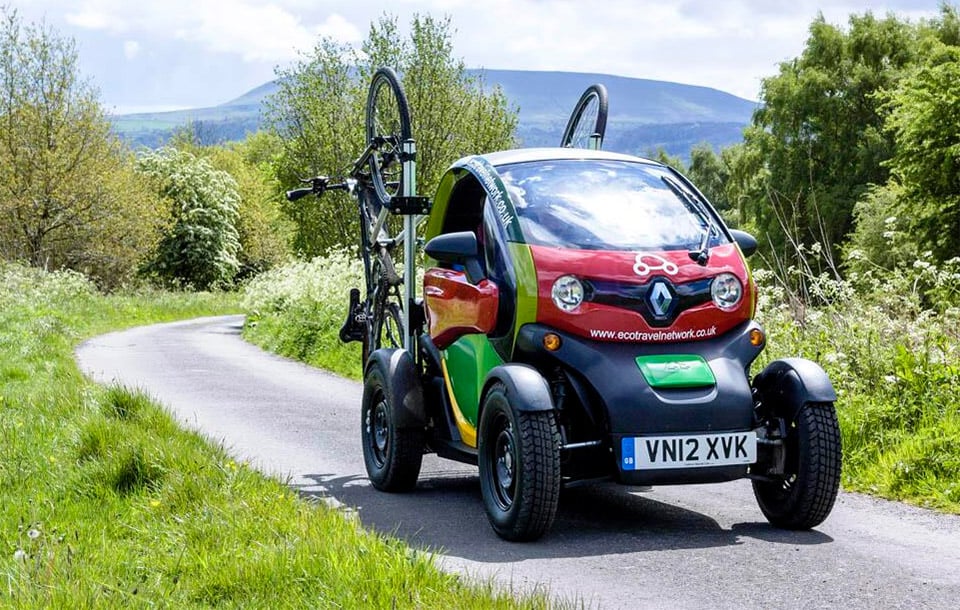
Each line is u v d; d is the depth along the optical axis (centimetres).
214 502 570
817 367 566
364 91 3956
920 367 794
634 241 594
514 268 579
